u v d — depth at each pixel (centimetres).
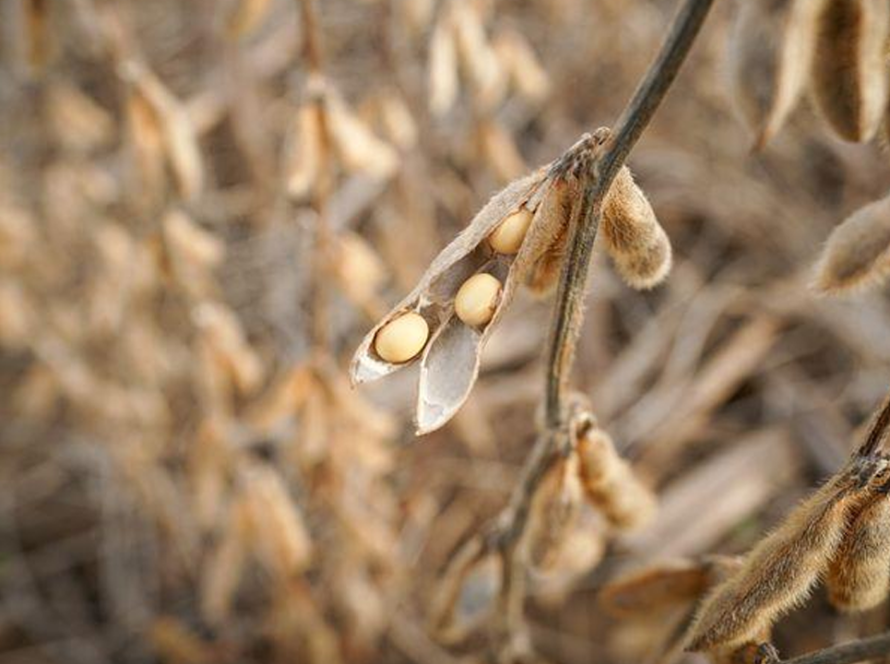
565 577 46
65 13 42
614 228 23
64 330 46
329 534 43
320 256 36
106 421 46
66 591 51
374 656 45
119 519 51
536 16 55
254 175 49
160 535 50
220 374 40
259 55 54
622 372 53
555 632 47
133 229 45
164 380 47
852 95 24
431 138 47
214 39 51
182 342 48
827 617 44
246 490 38
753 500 50
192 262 38
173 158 36
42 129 48
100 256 44
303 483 41
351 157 34
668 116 56
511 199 22
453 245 22
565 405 26
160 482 47
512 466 50
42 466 53
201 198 52
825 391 53
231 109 49
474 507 49
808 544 23
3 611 50
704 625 24
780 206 57
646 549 48
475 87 38
